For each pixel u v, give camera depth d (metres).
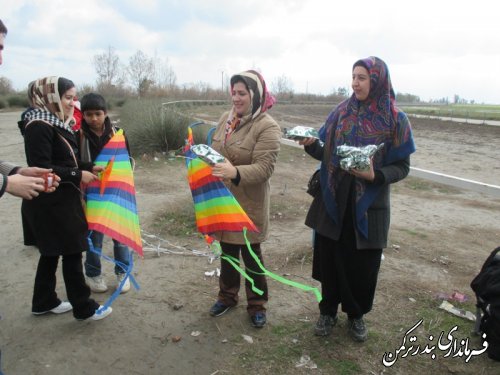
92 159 3.52
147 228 5.48
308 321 3.41
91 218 2.93
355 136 2.81
